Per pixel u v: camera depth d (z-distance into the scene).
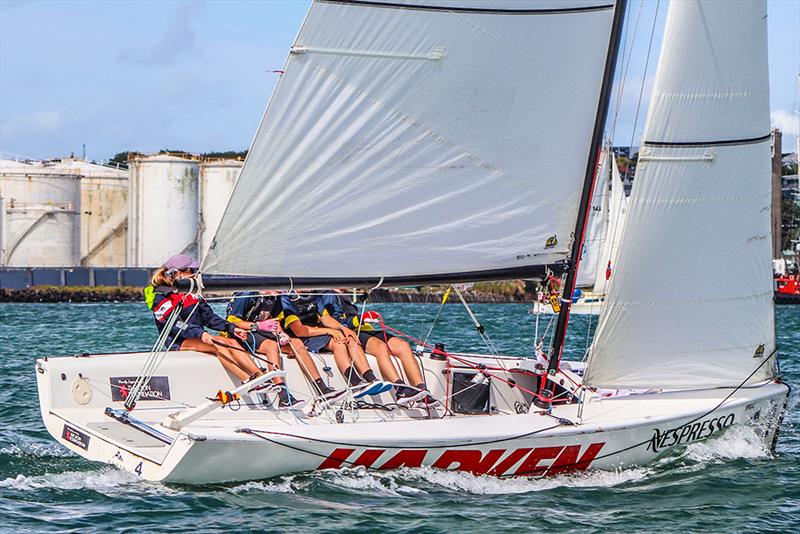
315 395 38.12
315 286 34.56
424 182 34.88
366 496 33.56
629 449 38.28
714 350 39.75
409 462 34.91
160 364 37.62
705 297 39.22
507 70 34.88
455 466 35.47
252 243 33.53
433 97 34.19
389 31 33.22
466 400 39.66
